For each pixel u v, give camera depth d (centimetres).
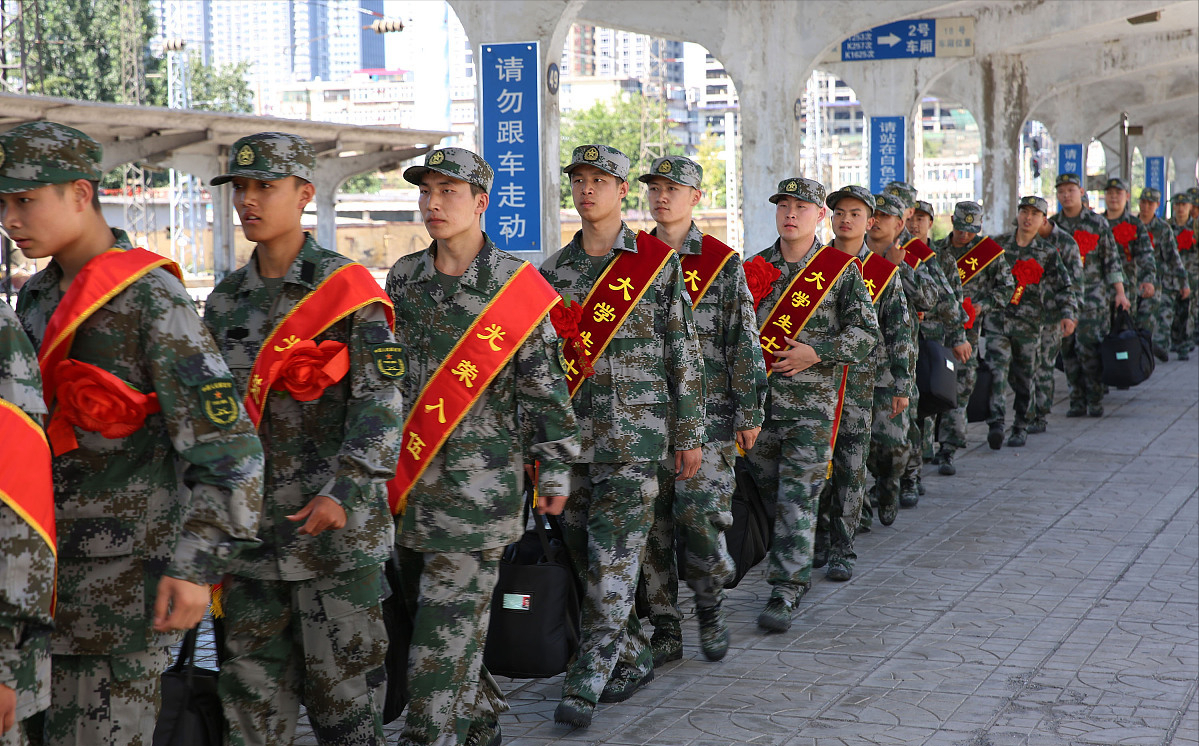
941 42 1788
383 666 325
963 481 880
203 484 255
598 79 10738
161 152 2247
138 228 4538
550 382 360
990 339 980
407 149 2672
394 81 12950
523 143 888
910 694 449
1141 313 1319
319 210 2761
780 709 433
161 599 252
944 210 9450
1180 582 609
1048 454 983
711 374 470
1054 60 2198
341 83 12481
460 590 348
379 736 324
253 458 261
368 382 304
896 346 630
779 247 570
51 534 237
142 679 264
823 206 568
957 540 702
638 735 408
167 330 258
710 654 485
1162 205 3675
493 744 387
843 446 599
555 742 401
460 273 361
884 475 718
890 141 1859
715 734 409
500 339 353
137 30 4725
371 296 305
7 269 1947
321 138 2381
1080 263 1012
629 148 7462
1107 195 1341
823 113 9081
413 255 370
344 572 309
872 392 597
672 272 429
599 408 419
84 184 260
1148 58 2159
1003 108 2181
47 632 239
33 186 251
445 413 350
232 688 310
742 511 502
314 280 307
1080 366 1170
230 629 309
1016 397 1018
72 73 4644
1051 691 453
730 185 6500
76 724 260
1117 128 3328
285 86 12450
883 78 1855
